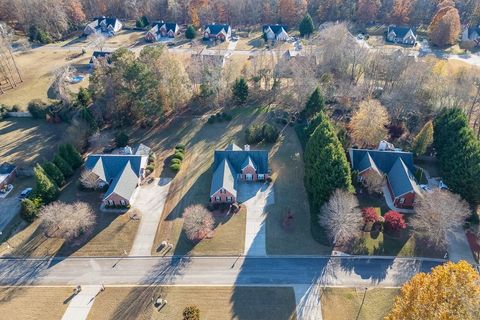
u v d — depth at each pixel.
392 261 58.38
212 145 84.44
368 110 76.62
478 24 149.25
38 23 137.25
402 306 39.00
